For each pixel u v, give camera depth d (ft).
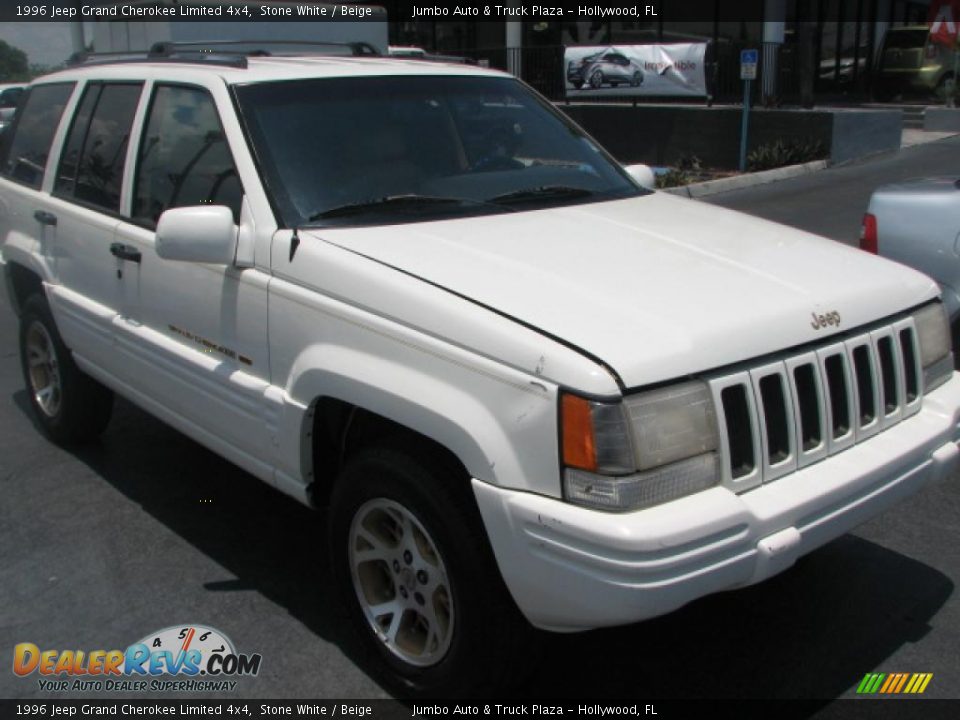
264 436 11.76
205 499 15.70
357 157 12.53
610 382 8.49
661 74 53.67
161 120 13.84
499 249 10.87
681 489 8.78
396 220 11.82
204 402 12.73
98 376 15.48
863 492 9.87
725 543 8.68
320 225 11.51
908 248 17.71
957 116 61.98
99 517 15.08
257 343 11.71
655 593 8.39
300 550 14.10
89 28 53.26
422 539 10.31
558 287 9.82
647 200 13.74
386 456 10.25
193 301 12.68
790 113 52.29
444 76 14.40
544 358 8.73
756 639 11.80
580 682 11.05
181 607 12.66
